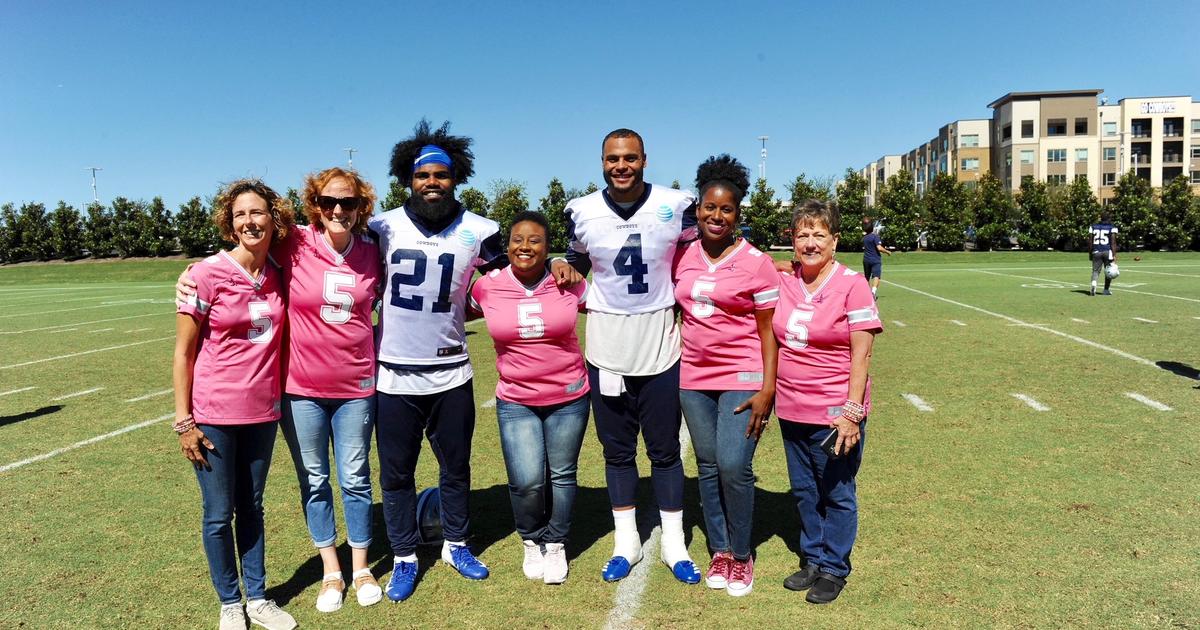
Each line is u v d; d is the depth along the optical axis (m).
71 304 21.34
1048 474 4.96
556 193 40.69
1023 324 11.98
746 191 3.70
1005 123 62.44
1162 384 7.46
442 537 4.15
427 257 3.51
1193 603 3.28
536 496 3.70
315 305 3.34
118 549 4.17
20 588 3.72
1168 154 62.50
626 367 3.62
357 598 3.55
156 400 8.07
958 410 6.68
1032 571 3.61
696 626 3.23
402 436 3.60
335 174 3.27
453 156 3.74
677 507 3.80
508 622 3.31
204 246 45.34
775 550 4.02
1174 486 4.67
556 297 3.61
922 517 4.29
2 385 9.14
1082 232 38.91
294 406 3.44
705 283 3.44
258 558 3.41
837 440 3.24
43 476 5.51
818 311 3.32
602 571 3.78
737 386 3.47
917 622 3.19
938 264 31.94
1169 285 18.52
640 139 3.52
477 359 10.27
